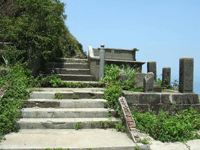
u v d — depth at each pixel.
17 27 6.89
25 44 7.14
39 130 4.50
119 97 5.44
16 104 4.98
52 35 7.47
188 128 4.81
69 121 4.68
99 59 7.59
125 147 3.76
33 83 6.65
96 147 3.65
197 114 5.72
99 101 5.44
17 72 6.53
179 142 4.21
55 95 5.62
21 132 4.34
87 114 5.05
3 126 4.25
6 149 3.49
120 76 6.81
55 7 7.73
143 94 5.78
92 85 7.07
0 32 7.00
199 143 4.19
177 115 5.62
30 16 7.25
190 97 6.02
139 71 9.26
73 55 11.77
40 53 7.26
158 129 4.41
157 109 5.84
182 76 6.17
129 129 4.35
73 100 5.45
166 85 8.38
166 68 8.48
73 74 8.46
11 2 8.89
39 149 3.54
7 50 6.89
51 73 8.16
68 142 3.84
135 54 10.12
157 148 3.85
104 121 4.78
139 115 5.21
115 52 9.95
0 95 5.02
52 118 4.88
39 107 5.22
